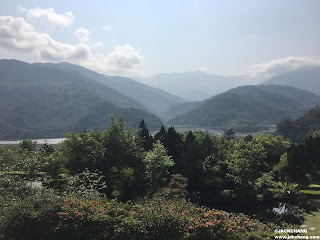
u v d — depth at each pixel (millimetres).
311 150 29891
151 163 24438
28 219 8484
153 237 7551
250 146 23234
